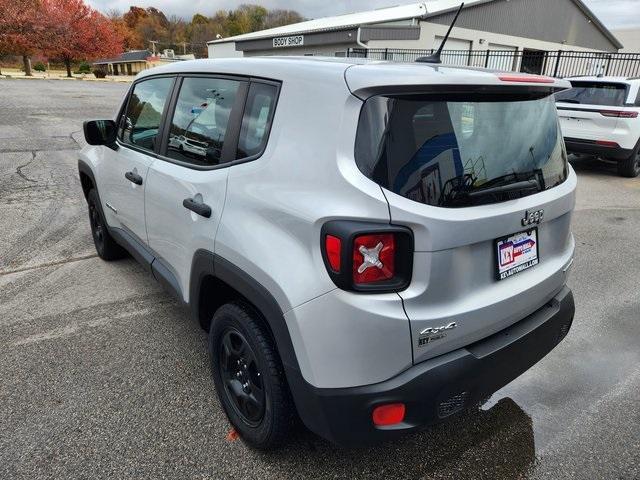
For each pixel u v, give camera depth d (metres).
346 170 1.71
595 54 18.55
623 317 3.75
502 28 25.11
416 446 2.38
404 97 1.74
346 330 1.71
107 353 3.06
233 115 2.30
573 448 2.40
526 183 2.02
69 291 3.89
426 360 1.81
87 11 54.28
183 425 2.46
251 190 2.05
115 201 3.61
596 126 8.55
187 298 2.66
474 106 1.90
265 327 2.09
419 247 1.70
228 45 35.03
